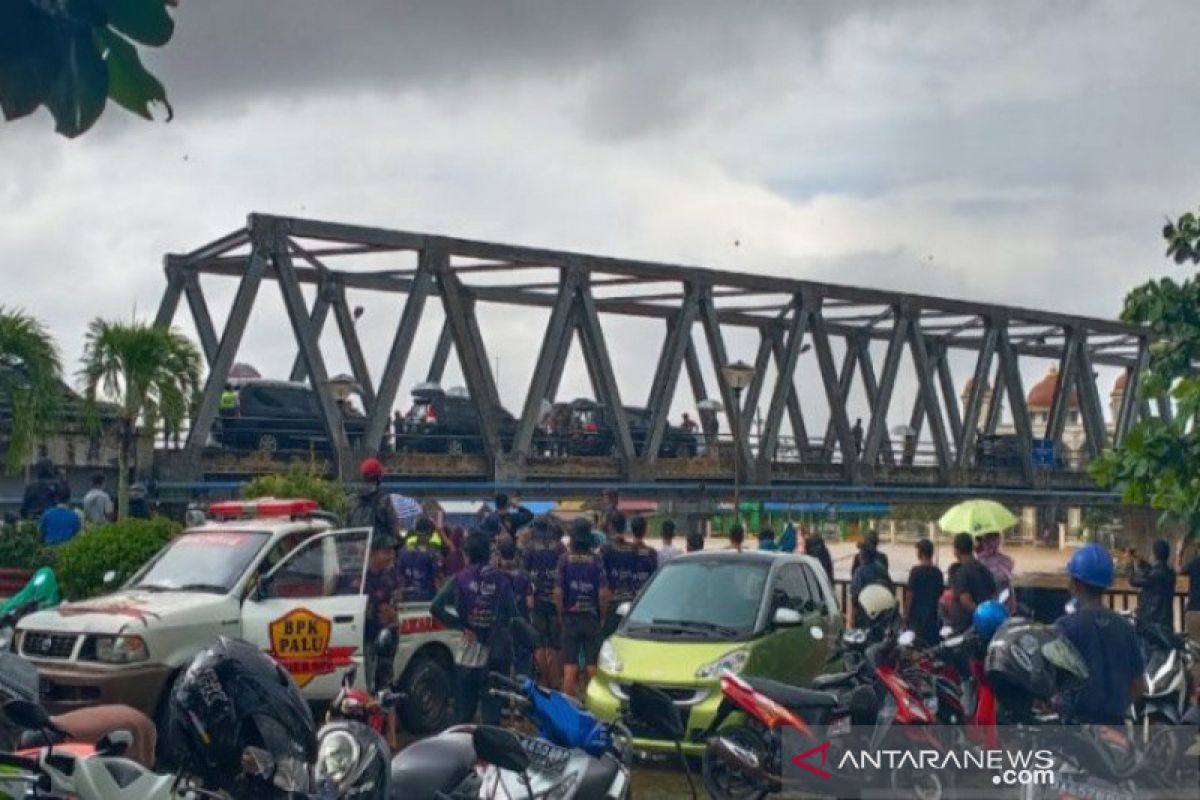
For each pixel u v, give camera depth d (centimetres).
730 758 834
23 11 227
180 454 2902
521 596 1169
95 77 231
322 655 1155
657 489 3684
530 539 1444
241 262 3541
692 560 1254
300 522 1244
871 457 4525
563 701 718
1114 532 4388
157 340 2383
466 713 1141
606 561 1402
